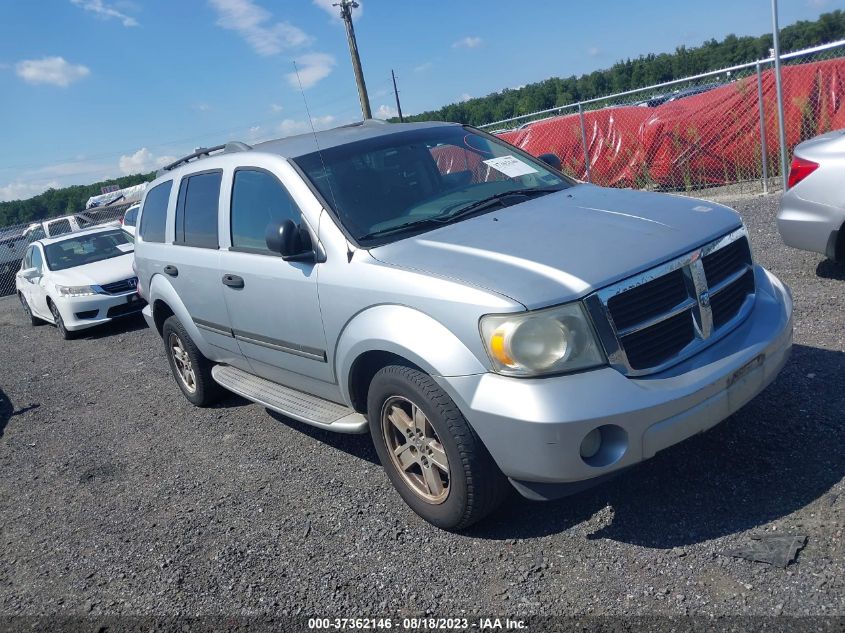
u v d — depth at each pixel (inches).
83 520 182.2
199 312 211.3
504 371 120.3
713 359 126.6
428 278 131.6
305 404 177.0
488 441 123.6
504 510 146.4
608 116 526.0
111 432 247.9
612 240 132.5
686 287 129.3
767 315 139.6
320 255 156.0
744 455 145.1
